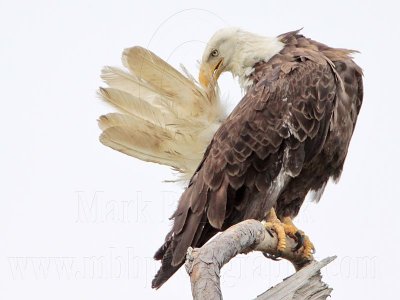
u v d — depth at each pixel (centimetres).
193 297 627
